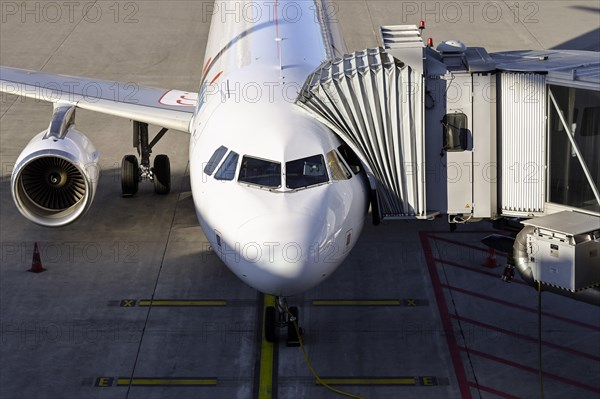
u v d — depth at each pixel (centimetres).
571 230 3844
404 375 4297
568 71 4241
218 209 4212
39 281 5144
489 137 4416
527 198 4409
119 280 5153
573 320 4734
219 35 6391
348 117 4444
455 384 4231
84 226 5794
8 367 4356
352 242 4275
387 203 4444
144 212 5988
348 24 9731
